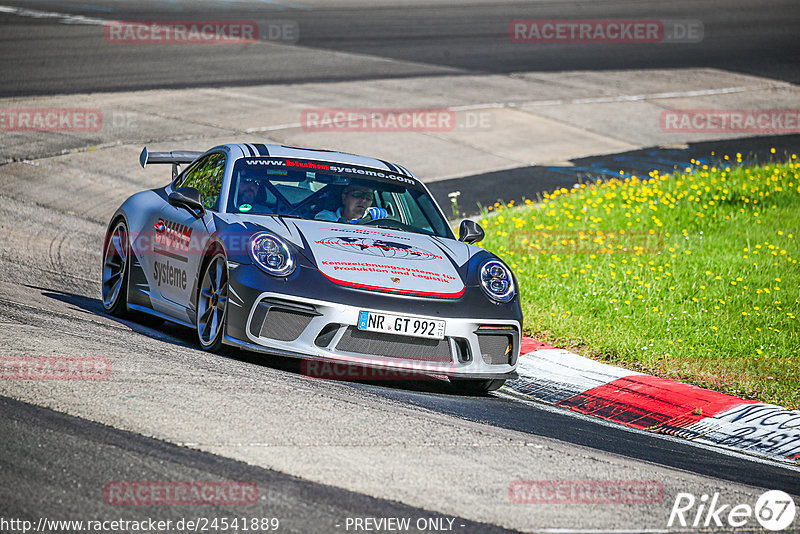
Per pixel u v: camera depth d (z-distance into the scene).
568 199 49.00
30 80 65.75
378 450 16.45
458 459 16.64
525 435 19.42
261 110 63.62
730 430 23.45
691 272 36.69
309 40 92.25
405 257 23.19
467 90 75.75
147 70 72.94
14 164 47.84
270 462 15.16
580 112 72.44
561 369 26.89
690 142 66.94
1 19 89.31
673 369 27.62
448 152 59.31
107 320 26.11
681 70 90.38
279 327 21.36
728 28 114.38
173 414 16.86
